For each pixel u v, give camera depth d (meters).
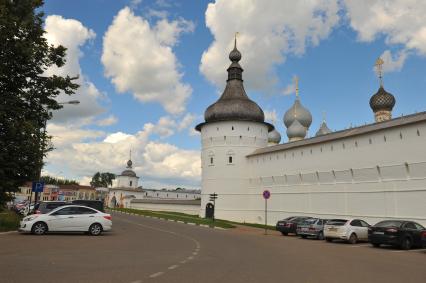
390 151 28.86
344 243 22.89
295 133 61.75
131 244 17.14
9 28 21.03
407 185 27.33
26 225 20.44
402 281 9.82
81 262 11.20
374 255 16.17
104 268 10.26
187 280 8.91
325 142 35.59
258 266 11.65
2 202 22.59
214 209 49.12
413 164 26.94
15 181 22.25
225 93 55.38
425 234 19.20
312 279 9.70
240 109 52.28
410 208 26.89
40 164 22.89
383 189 29.19
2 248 13.97
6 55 21.41
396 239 19.42
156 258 12.63
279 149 42.78
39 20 23.20
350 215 31.94
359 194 31.30
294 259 13.77
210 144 53.19
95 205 27.34
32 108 23.23
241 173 50.69
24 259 11.40
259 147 52.66
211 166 52.56
